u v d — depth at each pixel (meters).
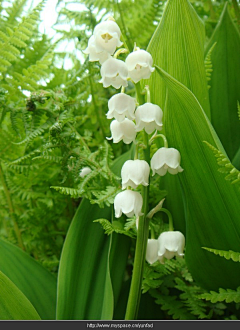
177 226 0.19
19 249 0.19
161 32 0.16
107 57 0.14
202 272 0.18
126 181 0.15
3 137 0.20
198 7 0.27
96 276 0.17
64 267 0.17
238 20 0.22
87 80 0.21
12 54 0.20
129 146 0.24
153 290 0.19
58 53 0.24
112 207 0.19
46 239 0.22
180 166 0.16
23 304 0.15
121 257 0.18
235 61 0.21
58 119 0.18
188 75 0.17
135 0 0.23
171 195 0.19
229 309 0.19
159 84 0.16
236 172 0.14
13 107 0.19
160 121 0.14
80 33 0.21
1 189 0.22
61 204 0.22
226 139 0.21
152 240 0.16
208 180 0.16
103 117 0.24
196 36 0.16
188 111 0.15
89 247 0.18
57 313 0.16
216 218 0.16
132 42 0.23
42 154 0.18
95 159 0.19
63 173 0.18
